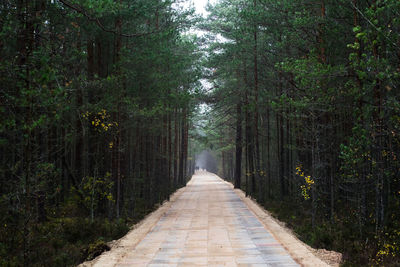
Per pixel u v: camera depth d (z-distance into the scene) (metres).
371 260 9.05
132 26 15.79
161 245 10.61
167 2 15.17
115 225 13.56
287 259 8.57
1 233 9.68
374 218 12.55
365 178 12.38
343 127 17.12
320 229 11.95
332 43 13.98
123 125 16.19
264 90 23.58
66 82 10.11
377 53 10.63
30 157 7.71
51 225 12.05
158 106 16.08
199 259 8.75
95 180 14.64
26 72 7.21
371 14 9.31
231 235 12.10
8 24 7.95
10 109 7.57
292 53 19.19
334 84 13.01
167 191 27.36
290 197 23.30
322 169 15.03
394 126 10.45
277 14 16.55
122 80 15.18
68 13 11.29
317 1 14.37
